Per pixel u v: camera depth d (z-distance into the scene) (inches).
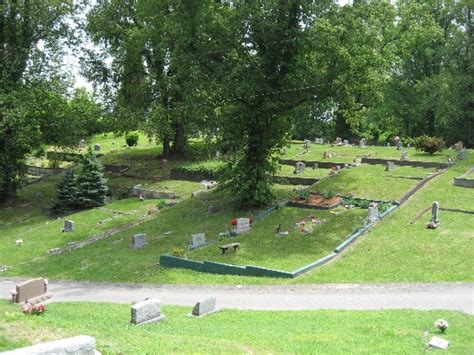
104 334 565.0
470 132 2166.6
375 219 1176.2
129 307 831.1
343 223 1189.1
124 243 1274.6
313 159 1802.4
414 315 712.4
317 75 1282.0
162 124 1786.4
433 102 2321.6
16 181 1819.6
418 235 1073.5
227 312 776.9
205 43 1286.9
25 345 510.3
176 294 924.6
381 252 1016.2
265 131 1346.0
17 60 1704.0
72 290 992.9
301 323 693.9
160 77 1887.3
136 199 1680.6
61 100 1788.9
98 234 1384.1
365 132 2709.2
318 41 1198.3
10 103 1619.1
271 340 592.7
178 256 1088.2
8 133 1676.9
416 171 1518.2
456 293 819.4
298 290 887.1
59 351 406.9
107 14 1905.8
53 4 1711.4
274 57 1299.2
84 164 1692.9
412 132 2559.1
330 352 547.5
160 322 701.9
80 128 1872.5
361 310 763.4
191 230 1304.1
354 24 1209.4
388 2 1270.9
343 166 1688.0
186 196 1624.0
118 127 1900.8
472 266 912.9
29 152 1850.4
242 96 1280.8
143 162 2105.1
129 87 1987.0
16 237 1422.2
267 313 765.9
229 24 1258.0
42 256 1258.6
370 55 1208.2
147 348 512.4
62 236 1390.3
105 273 1078.4
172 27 1336.1
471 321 681.0
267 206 1370.6
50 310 793.6
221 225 1299.2
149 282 1003.9
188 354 500.7
